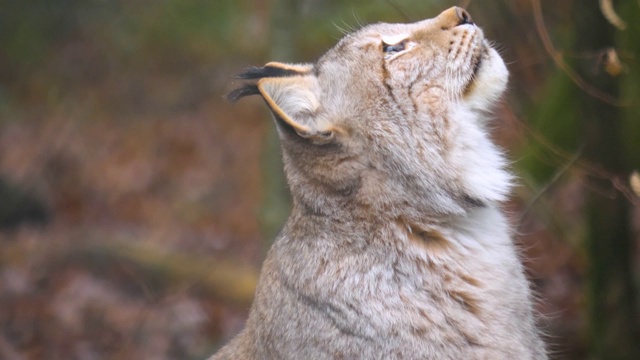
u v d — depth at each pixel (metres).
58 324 15.28
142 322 15.26
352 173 7.68
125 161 22.52
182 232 19.33
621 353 11.02
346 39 8.15
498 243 7.99
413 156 7.79
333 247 7.64
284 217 15.05
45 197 20.80
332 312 7.50
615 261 10.94
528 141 11.65
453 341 7.45
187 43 24.91
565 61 10.13
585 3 10.03
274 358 7.75
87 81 24.61
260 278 8.18
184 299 16.17
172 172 22.12
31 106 23.91
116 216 20.53
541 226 14.49
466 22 8.16
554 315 11.82
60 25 23.91
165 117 24.06
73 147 22.88
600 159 10.23
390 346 7.38
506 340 7.60
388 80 7.87
